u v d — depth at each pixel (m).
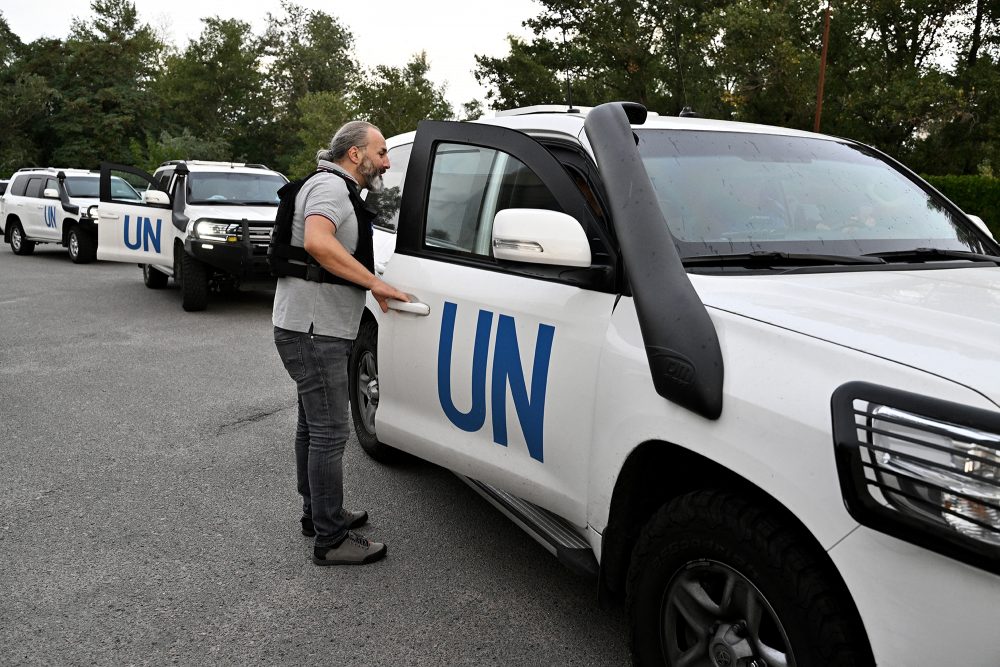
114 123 65.75
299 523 3.89
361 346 4.53
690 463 2.31
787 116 31.41
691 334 2.05
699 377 2.00
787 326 1.95
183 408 5.91
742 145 3.06
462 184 3.36
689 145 2.96
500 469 2.95
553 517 3.00
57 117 66.00
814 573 1.83
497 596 3.19
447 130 3.49
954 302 2.16
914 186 3.26
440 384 3.27
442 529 3.81
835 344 1.84
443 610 3.08
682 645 2.23
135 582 3.28
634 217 2.28
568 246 2.36
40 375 6.89
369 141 3.29
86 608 3.07
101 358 7.58
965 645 1.54
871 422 1.65
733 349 2.00
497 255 2.49
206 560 3.49
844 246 2.74
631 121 2.89
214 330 9.11
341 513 3.45
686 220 2.62
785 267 2.52
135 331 8.99
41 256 17.95
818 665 1.81
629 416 2.29
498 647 2.83
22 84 65.69
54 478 4.46
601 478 2.44
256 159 74.19
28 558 3.49
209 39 71.31
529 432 2.79
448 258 3.32
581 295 2.61
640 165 2.38
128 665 2.71
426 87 41.88
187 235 9.69
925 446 1.57
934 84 29.09
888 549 1.63
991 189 19.59
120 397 6.20
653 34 40.78
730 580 2.03
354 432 5.32
